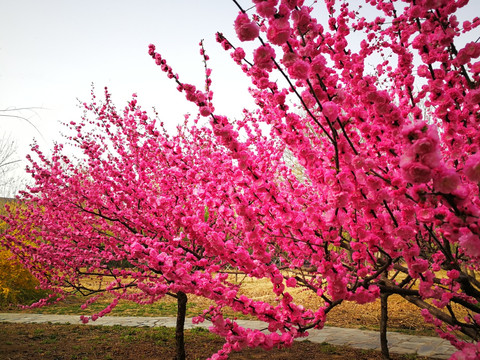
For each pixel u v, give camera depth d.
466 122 2.41
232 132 2.12
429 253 3.92
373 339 8.11
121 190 5.12
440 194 1.56
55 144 6.22
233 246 2.62
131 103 6.19
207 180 3.64
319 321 2.69
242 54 2.21
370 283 2.85
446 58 2.23
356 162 2.05
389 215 2.26
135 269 6.40
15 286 12.45
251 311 2.54
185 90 2.18
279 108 2.30
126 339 7.80
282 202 2.37
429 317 3.44
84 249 6.16
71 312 11.05
